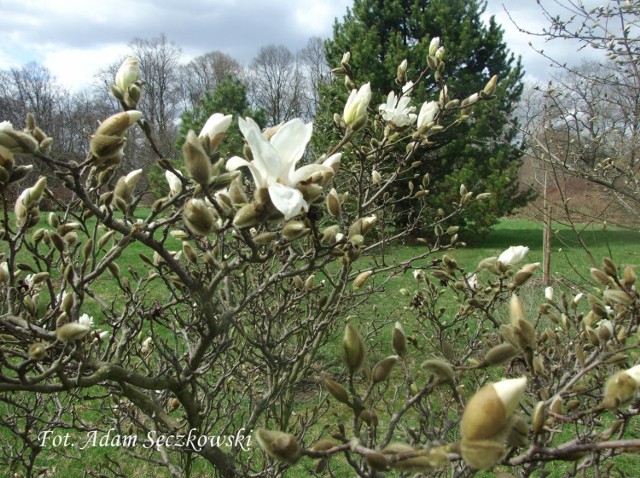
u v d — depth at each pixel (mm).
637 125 5820
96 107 25531
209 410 2842
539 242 19562
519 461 1316
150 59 36469
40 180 1932
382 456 1130
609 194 6355
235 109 17812
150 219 1834
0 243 6215
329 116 7887
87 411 5023
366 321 5988
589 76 5773
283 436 1148
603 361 1813
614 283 2033
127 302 2631
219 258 2482
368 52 16719
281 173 1551
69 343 2008
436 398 4395
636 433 3949
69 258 2176
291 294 3533
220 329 2014
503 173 16297
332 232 1965
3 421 2801
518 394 1044
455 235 3715
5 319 1864
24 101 27062
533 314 5652
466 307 3225
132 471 4406
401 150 7723
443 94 3391
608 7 5152
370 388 1398
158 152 1755
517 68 17516
